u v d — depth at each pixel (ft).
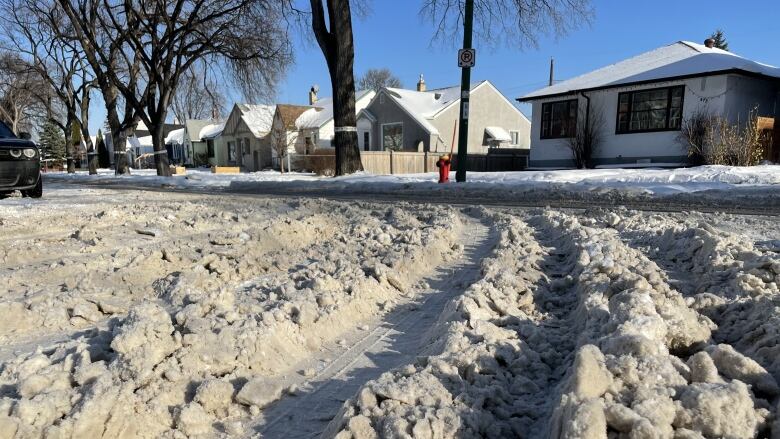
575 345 8.33
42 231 20.92
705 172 38.81
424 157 85.30
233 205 30.58
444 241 17.19
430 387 6.67
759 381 6.21
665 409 5.40
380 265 12.96
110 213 24.41
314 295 11.01
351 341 9.77
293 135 127.54
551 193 32.76
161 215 25.03
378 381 6.98
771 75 57.77
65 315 10.54
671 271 12.69
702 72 56.65
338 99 57.72
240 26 73.41
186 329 8.80
